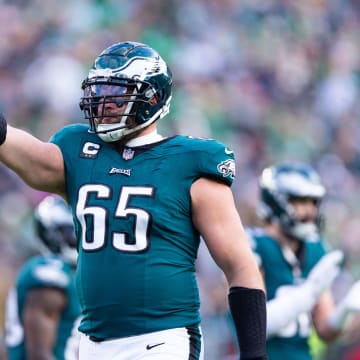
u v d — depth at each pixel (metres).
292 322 20.45
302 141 51.09
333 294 38.09
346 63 58.19
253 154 48.28
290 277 20.95
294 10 57.91
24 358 20.47
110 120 13.35
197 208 13.14
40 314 20.12
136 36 50.16
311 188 21.19
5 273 36.09
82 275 13.33
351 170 52.06
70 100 44.56
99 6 50.59
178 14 52.16
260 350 12.82
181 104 47.09
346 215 47.56
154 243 13.04
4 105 44.56
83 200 13.38
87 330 13.38
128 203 13.09
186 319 13.17
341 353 27.62
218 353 34.09
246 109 50.03
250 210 42.50
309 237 21.67
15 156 13.30
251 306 12.86
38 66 45.41
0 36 47.12
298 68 55.22
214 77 50.91
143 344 12.99
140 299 12.99
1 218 38.38
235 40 53.66
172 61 50.00
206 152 13.27
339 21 60.00
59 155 13.70
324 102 54.53
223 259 13.01
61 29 48.47
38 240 21.58
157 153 13.38
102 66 13.44
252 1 56.22
